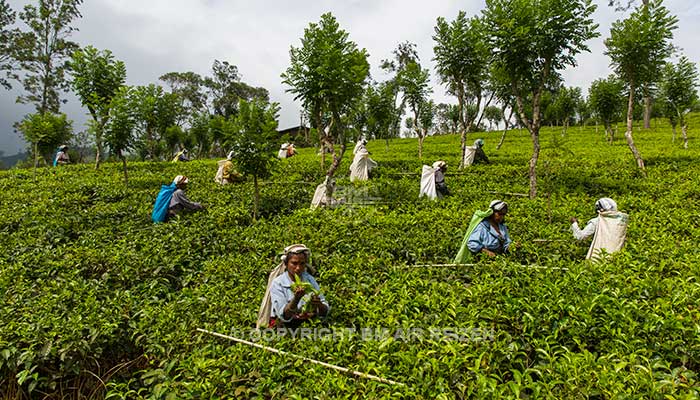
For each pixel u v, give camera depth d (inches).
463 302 215.0
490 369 156.2
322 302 211.8
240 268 298.8
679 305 187.6
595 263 251.4
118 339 218.8
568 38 501.7
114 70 764.0
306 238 361.4
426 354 159.6
